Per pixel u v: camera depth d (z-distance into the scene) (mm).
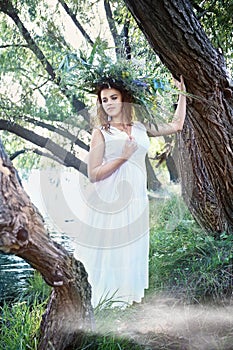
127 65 2754
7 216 1646
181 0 2781
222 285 2920
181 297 2898
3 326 2525
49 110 7582
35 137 8008
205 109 3127
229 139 3236
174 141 3229
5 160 1729
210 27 3918
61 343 2156
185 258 3326
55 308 2150
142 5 2699
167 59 2943
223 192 3480
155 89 2768
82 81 2734
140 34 4656
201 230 3777
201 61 2941
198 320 2662
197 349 2418
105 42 2891
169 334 2525
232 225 3605
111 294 2646
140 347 2379
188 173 3439
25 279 3646
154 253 3424
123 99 2668
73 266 2066
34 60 7891
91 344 2262
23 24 7434
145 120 2756
